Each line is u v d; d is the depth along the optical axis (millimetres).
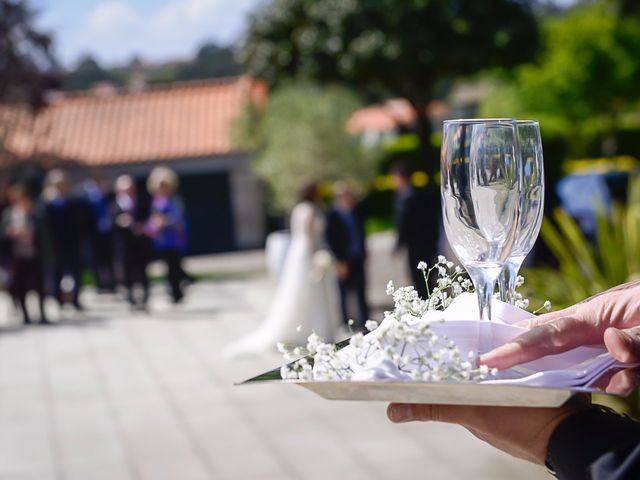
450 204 1079
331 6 24375
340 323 9992
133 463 5906
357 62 24078
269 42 26047
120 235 12945
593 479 895
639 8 32000
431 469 5371
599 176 13312
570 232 4773
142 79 37281
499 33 23828
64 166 25031
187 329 11164
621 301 1003
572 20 31375
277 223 26203
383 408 6770
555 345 973
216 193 25984
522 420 966
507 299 1129
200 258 25047
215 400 7422
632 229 4703
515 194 1058
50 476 5734
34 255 12211
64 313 13273
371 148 23672
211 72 44656
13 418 7199
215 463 5812
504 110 31766
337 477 5391
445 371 932
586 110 30938
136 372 8773
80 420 7047
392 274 14727
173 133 27000
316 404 7004
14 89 23281
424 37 23641
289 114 23422
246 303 13227
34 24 23188
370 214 25094
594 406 989
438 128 36156
